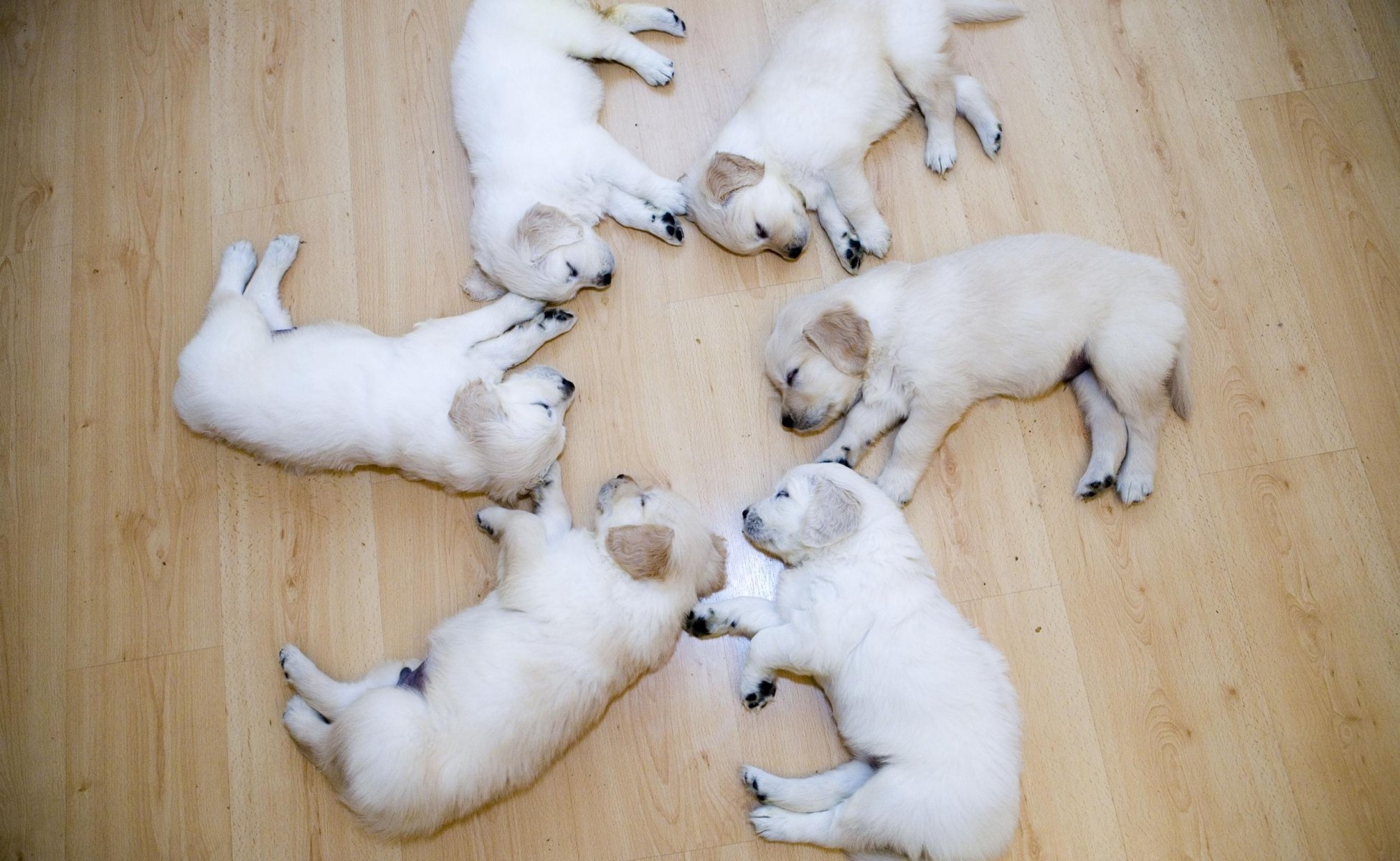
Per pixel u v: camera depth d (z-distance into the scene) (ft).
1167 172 3.11
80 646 2.96
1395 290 3.03
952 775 2.42
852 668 2.56
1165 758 2.81
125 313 3.14
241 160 3.21
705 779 2.82
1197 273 3.05
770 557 2.93
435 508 2.98
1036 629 2.88
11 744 2.91
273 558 2.98
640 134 3.16
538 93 2.90
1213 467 2.94
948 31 2.98
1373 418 2.96
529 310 2.95
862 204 2.95
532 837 2.81
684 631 2.87
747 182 2.80
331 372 2.70
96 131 3.26
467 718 2.51
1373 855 2.75
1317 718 2.81
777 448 2.98
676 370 3.02
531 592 2.61
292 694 2.89
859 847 2.59
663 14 3.15
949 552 2.92
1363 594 2.87
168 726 2.90
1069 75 3.17
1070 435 2.96
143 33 3.32
